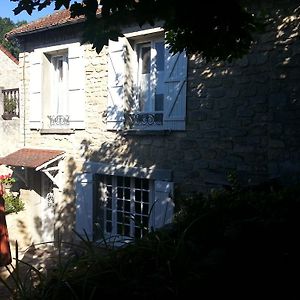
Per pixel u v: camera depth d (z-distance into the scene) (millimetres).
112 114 7859
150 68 7598
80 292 1870
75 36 8406
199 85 6664
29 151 9453
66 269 2082
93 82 8203
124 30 7555
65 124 9008
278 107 5477
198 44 3785
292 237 2051
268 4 5707
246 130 6156
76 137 8594
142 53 7840
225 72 6352
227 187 5211
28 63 9594
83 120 8391
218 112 6461
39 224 9812
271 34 5746
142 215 7402
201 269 1931
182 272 1935
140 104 7879
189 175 6832
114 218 8102
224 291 1798
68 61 8641
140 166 7508
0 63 16188
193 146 6785
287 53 5469
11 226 9438
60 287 1906
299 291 1739
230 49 3893
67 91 9188
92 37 3281
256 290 1783
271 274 1835
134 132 7484
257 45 5949
